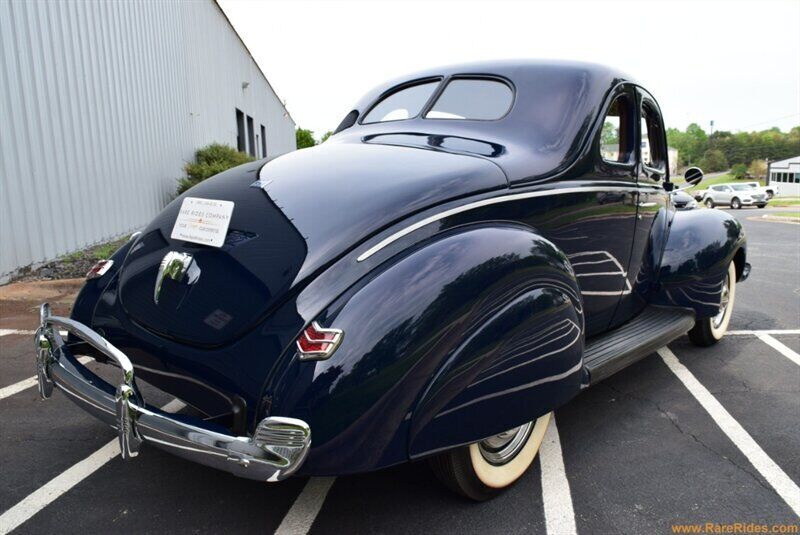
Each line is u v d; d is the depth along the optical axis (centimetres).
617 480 253
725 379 374
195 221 225
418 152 247
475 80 302
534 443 248
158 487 241
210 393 189
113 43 777
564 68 291
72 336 244
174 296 208
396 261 188
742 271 448
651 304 367
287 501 233
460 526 218
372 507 229
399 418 176
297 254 191
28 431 287
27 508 225
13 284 527
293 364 171
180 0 1120
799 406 332
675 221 383
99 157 725
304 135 5759
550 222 247
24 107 566
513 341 199
